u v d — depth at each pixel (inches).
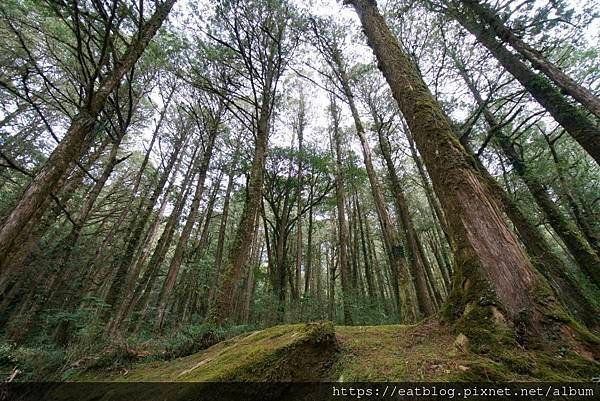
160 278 855.7
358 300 444.8
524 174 326.3
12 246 128.8
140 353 170.2
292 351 90.4
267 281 682.2
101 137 441.1
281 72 404.5
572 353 69.6
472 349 79.5
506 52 269.9
